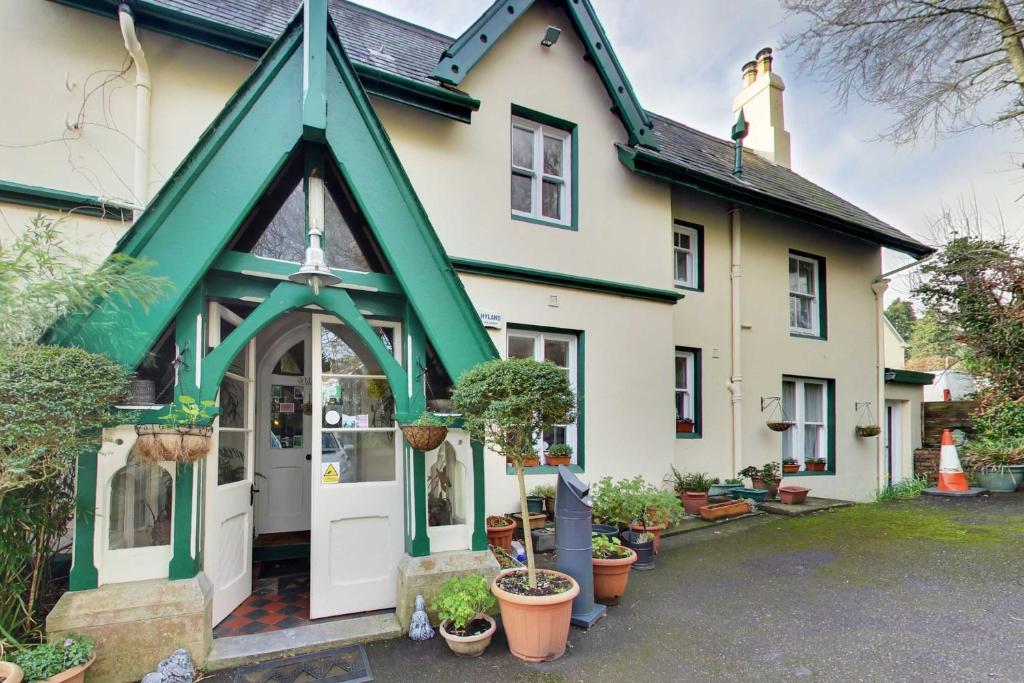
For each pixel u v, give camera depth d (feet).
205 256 11.03
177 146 15.85
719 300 27.96
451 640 11.33
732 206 28.58
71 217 14.34
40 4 14.53
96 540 10.27
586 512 13.23
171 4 15.96
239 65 16.76
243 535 14.02
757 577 16.25
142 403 10.84
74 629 9.75
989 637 11.87
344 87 12.69
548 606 11.00
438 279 13.24
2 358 8.30
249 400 14.53
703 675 10.64
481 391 11.10
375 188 12.75
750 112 40.45
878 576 15.98
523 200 22.17
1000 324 29.63
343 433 13.74
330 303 12.41
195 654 10.52
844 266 33.73
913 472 36.17
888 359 60.39
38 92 14.34
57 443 8.51
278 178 13.80
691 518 23.15
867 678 10.37
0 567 9.36
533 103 21.91
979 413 31.89
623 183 23.95
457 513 14.07
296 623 12.64
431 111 18.86
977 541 18.85
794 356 30.73
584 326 22.33
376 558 13.57
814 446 32.09
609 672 10.77
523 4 20.74
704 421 26.89
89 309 10.01
